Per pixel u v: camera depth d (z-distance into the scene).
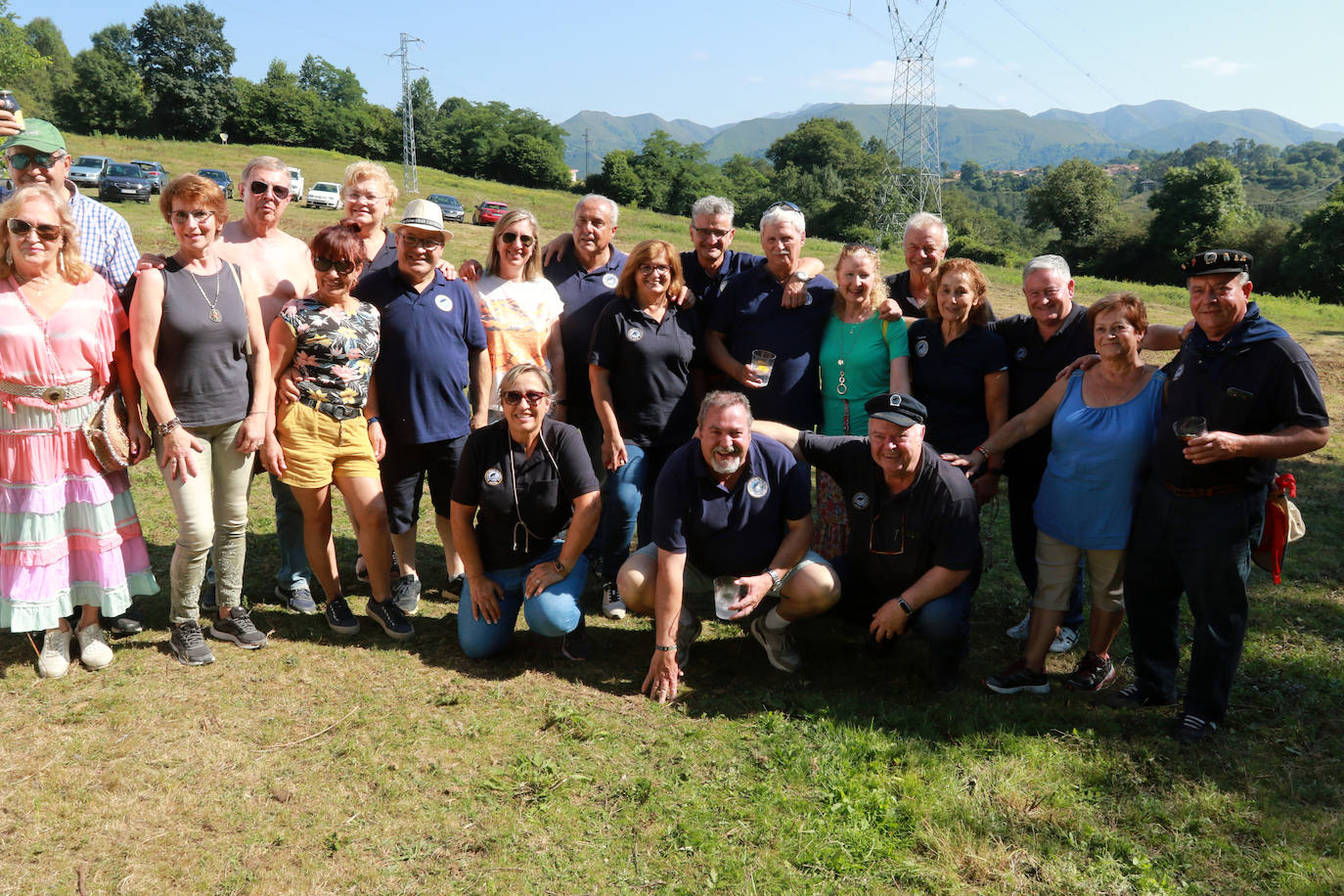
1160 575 3.70
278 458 4.03
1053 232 94.38
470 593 4.10
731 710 3.86
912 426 3.66
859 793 3.23
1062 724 3.76
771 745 3.54
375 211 4.46
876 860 2.92
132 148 49.03
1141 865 2.88
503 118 89.56
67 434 3.68
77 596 3.81
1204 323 3.47
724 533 3.97
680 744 3.55
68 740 3.37
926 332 4.33
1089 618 4.91
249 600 4.69
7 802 3.02
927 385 4.35
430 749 3.44
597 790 3.23
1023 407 4.34
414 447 4.41
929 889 2.80
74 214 3.97
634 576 4.07
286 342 3.99
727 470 3.77
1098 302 3.74
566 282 4.95
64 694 3.69
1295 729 3.68
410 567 4.71
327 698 3.77
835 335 4.53
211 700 3.69
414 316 4.25
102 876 2.73
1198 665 3.63
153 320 3.64
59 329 3.58
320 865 2.82
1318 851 2.96
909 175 58.78
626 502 4.64
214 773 3.23
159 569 5.02
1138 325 3.67
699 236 4.89
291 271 4.38
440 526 4.75
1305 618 4.80
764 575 3.93
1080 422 3.80
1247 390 3.39
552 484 4.00
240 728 3.51
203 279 3.77
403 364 4.27
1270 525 3.62
